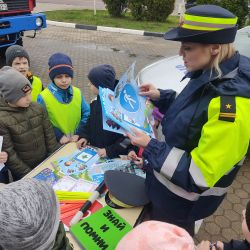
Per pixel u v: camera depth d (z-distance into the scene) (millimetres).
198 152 1281
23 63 2963
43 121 2438
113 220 1572
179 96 1514
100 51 7824
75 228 1512
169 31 1399
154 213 1658
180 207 1523
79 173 1928
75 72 6062
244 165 3584
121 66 6699
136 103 1760
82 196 1723
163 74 3283
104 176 1783
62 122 2732
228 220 2775
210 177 1266
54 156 2098
